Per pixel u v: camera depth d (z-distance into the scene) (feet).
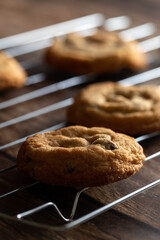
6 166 1.39
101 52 1.81
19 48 2.00
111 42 1.88
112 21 2.19
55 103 1.68
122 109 1.50
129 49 1.83
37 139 1.31
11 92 1.73
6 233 1.19
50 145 1.30
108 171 1.24
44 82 1.78
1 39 2.02
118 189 1.30
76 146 1.29
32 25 2.16
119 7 2.34
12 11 2.29
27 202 1.27
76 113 1.53
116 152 1.27
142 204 1.26
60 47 1.86
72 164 1.24
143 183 1.33
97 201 1.27
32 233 1.19
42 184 1.31
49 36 2.01
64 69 1.81
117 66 1.80
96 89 1.60
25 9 2.31
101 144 1.29
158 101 1.54
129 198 1.20
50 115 1.61
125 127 1.48
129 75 1.82
